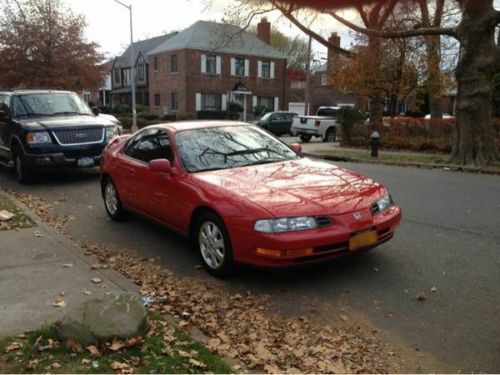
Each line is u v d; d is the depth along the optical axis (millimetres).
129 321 3744
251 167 6000
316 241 4738
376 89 22969
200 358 3576
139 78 50344
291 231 4723
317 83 60438
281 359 3688
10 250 6043
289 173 5770
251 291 5000
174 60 43781
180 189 5766
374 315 4438
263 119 33094
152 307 4512
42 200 9453
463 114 14039
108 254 6152
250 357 3668
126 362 3443
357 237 4961
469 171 13438
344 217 4930
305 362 3645
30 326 4020
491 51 13641
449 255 5910
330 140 27547
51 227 7281
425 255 5914
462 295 4797
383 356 3760
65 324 3717
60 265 5523
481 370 3570
